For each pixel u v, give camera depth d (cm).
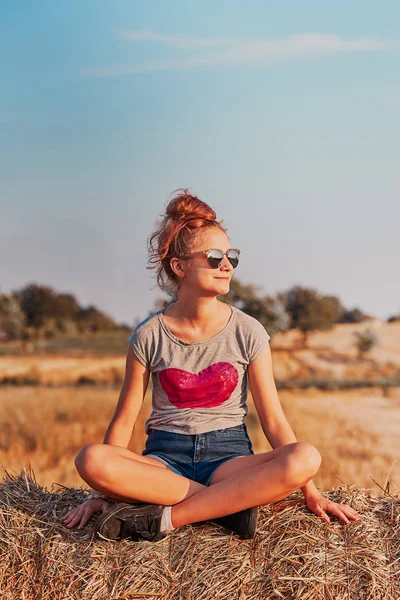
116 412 373
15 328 6019
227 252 366
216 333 366
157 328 371
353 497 338
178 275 368
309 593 295
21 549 314
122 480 322
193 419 355
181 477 332
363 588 298
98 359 5009
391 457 1308
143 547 312
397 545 314
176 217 370
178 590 298
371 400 2928
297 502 332
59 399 1992
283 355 5334
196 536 314
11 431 1411
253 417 1493
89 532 321
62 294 7794
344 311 7888
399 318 7719
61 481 898
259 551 309
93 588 301
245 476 319
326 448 1349
